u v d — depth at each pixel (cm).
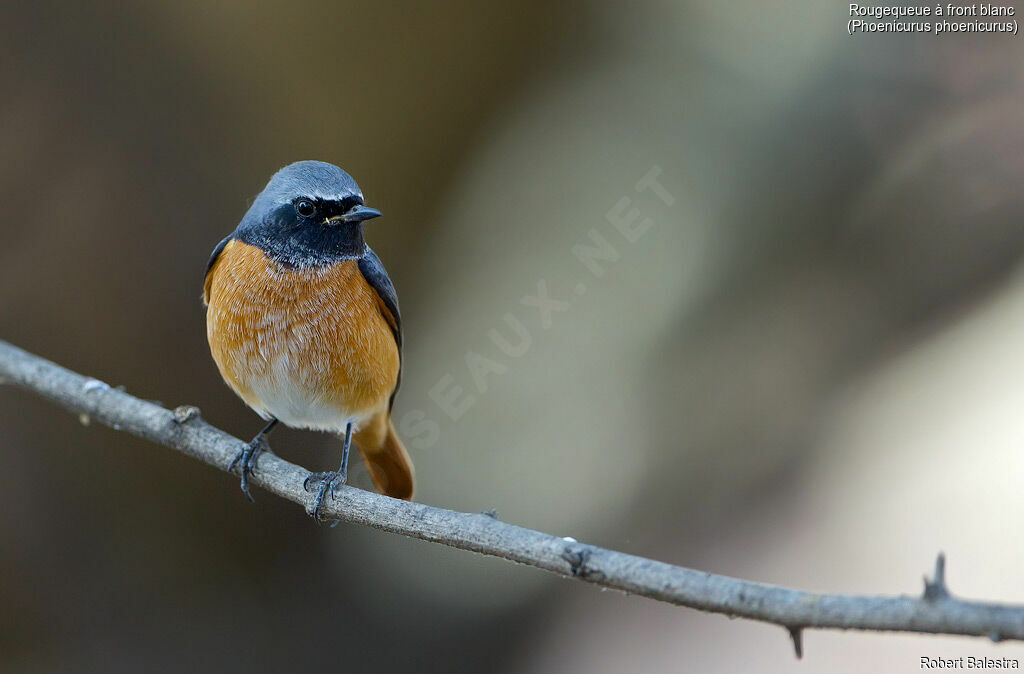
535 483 1148
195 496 1159
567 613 1138
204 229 1152
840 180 1230
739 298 1198
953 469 1020
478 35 1206
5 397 1105
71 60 1116
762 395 1158
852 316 1179
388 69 1199
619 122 1241
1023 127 1212
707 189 1220
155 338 1138
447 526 563
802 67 1255
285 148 1189
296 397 749
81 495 1130
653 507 1130
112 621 1120
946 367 1099
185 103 1152
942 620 393
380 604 1173
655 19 1253
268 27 1154
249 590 1161
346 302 740
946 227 1202
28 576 1101
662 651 1045
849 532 1027
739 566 1050
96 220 1123
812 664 963
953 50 1251
